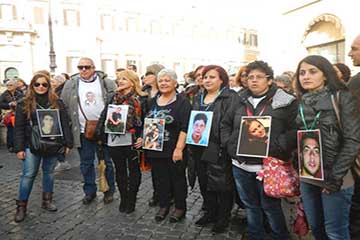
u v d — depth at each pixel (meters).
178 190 4.61
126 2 38.91
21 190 4.73
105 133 4.86
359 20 13.04
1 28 32.97
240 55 49.47
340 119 2.70
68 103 5.20
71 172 7.37
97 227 4.44
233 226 4.40
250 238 3.64
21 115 4.72
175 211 4.66
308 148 2.81
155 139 4.44
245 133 3.38
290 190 3.19
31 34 34.38
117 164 4.86
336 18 14.06
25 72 34.16
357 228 3.75
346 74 4.57
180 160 4.39
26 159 4.76
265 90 3.41
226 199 4.17
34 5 34.53
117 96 4.83
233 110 3.79
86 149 5.30
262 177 3.30
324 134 2.74
